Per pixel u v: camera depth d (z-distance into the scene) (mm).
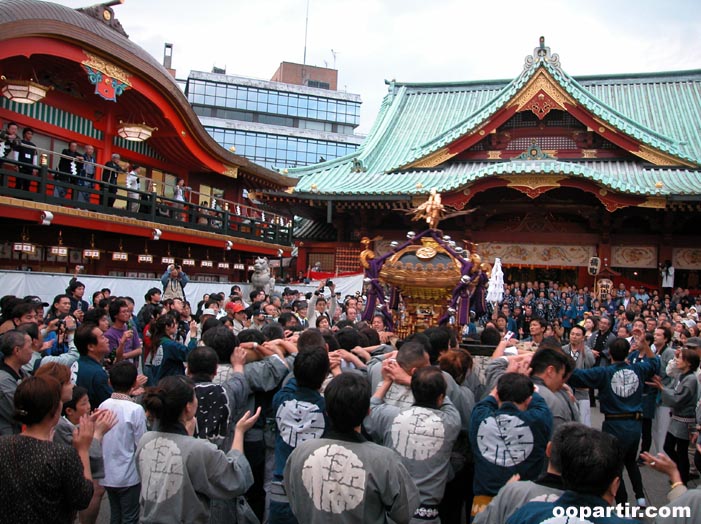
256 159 76000
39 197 15828
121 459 6051
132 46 19109
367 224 33156
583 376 7762
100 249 20641
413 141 37406
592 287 31375
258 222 27172
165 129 22359
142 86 20031
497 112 30719
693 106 35188
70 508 3873
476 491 5141
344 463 4121
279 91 78188
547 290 27656
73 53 17328
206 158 24547
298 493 4215
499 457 4977
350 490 4062
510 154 32406
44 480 3729
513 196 31859
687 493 3920
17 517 3646
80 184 18531
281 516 5168
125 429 6074
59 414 4285
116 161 19672
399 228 33844
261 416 6531
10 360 6188
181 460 4492
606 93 37750
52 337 9523
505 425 4996
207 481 4480
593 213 30938
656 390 9828
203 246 25703
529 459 4945
